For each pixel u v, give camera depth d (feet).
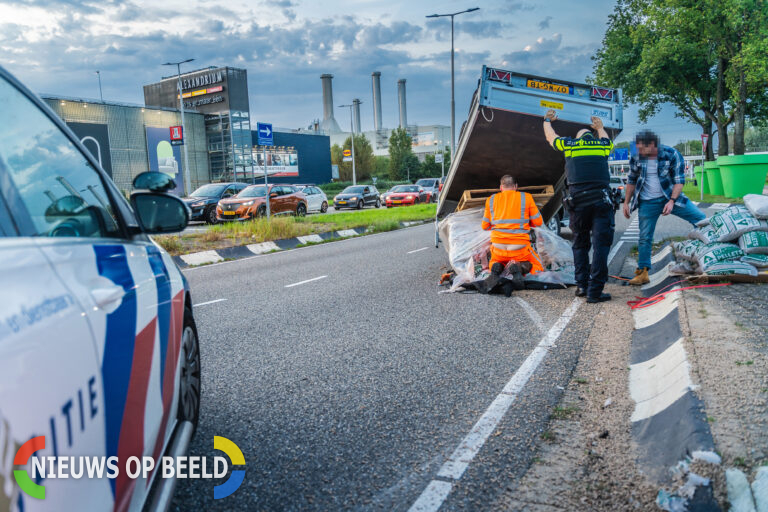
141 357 6.51
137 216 8.64
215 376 14.98
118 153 186.19
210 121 220.02
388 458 10.25
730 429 9.39
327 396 13.33
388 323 20.49
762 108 105.40
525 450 10.40
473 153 30.01
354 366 15.56
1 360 3.57
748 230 21.39
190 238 52.29
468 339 18.02
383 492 9.11
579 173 22.35
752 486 7.94
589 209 22.25
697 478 8.36
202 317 22.49
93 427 4.87
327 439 11.05
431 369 15.15
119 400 5.60
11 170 5.31
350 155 252.42
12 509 3.53
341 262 38.47
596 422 11.48
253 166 227.20
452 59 116.88
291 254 45.34
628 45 115.34
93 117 179.32
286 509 8.67
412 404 12.73
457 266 27.58
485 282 25.17
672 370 12.71
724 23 85.51
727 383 11.18
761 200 21.53
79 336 4.77
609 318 19.97
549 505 8.62
